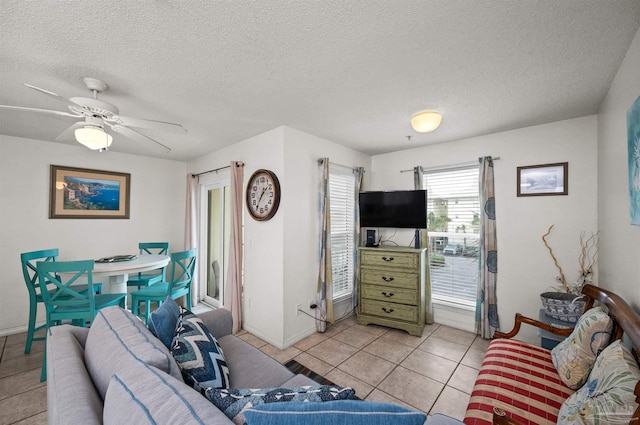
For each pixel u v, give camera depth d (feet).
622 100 5.59
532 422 4.14
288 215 9.57
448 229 11.44
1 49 5.04
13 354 8.48
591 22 4.42
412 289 10.32
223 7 4.08
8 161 10.34
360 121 9.04
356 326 11.13
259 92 6.98
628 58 5.12
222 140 11.19
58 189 11.33
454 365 8.05
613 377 3.67
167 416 2.19
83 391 2.82
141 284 11.48
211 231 14.21
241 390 3.11
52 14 4.14
